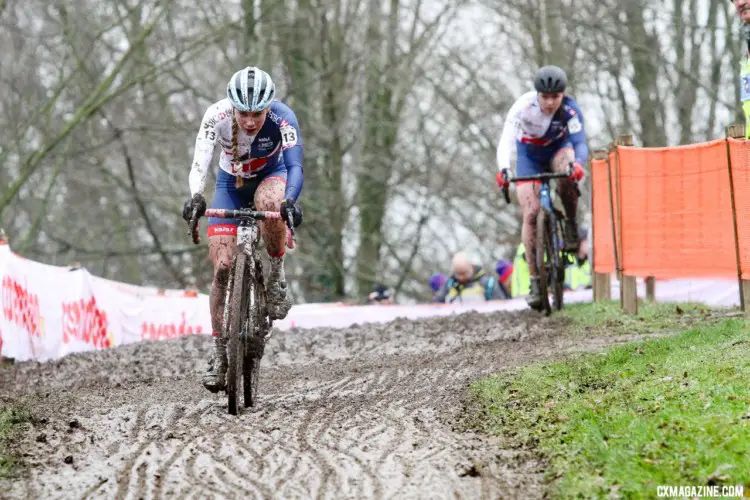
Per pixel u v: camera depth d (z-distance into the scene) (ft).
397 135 178.50
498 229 180.65
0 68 160.66
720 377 40.04
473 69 166.91
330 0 148.36
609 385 42.98
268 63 153.17
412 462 35.24
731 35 135.85
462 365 53.93
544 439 36.47
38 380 57.72
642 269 66.18
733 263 58.65
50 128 154.92
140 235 200.23
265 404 46.32
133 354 67.41
